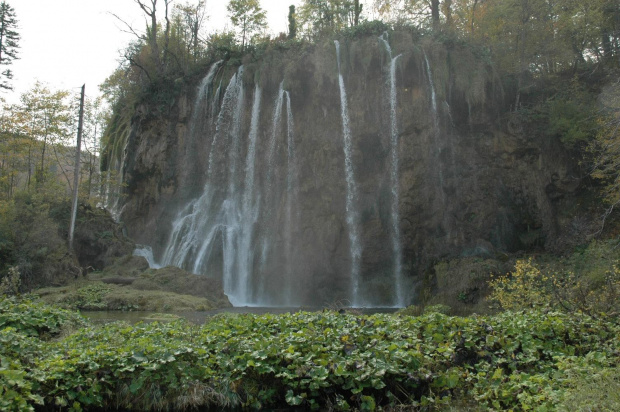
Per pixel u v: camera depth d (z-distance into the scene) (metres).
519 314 10.35
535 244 27.28
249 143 32.41
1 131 34.03
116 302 20.33
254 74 32.62
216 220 32.25
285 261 29.73
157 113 35.69
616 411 5.56
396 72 29.34
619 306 10.25
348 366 7.89
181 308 19.84
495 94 29.47
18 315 11.27
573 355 8.54
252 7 44.66
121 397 7.82
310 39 32.78
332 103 30.50
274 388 8.05
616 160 20.44
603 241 19.56
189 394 7.85
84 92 30.59
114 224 31.19
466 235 28.08
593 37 31.03
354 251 28.86
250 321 10.60
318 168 30.20
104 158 44.72
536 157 28.30
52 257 25.06
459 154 29.12
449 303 18.38
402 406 7.55
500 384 7.66
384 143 29.55
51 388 7.46
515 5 31.00
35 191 31.72
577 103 27.92
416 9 38.00
